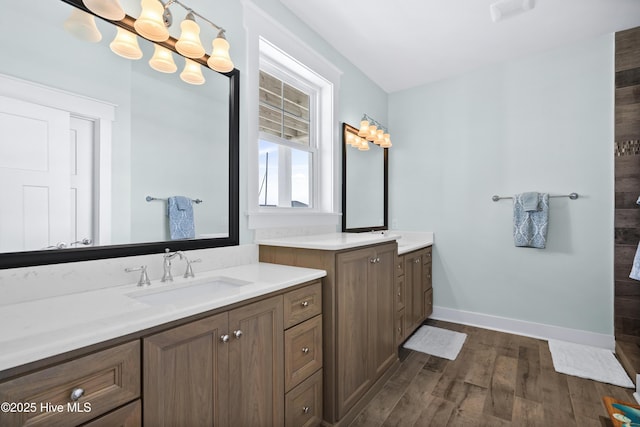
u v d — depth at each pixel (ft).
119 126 3.99
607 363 6.95
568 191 8.23
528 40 7.97
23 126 3.19
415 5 6.63
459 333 8.91
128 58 4.07
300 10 6.82
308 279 4.52
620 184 7.49
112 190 3.91
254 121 5.95
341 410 4.96
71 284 3.48
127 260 3.99
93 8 3.36
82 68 3.65
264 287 3.81
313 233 7.52
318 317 4.81
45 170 3.34
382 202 10.74
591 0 6.42
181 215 4.68
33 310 2.90
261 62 6.66
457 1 6.49
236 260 5.44
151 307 3.00
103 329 2.43
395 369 6.79
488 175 9.37
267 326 3.92
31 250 3.22
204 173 5.02
